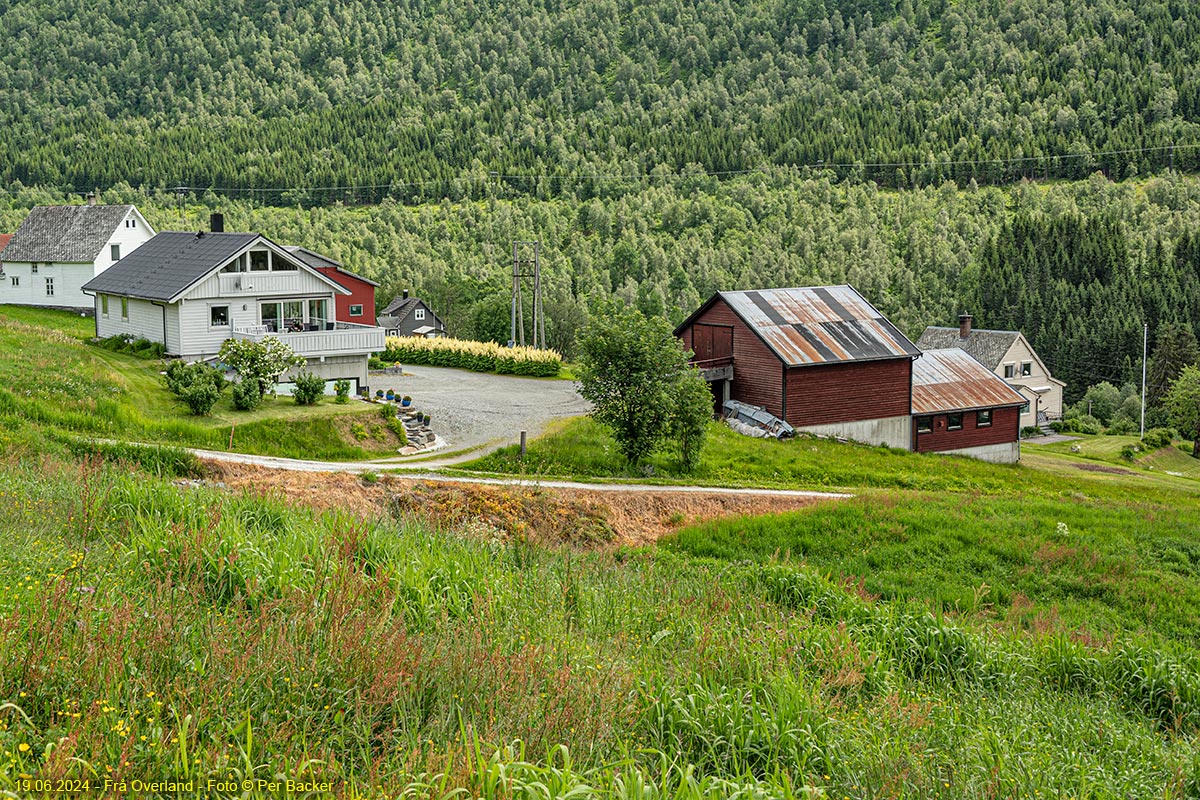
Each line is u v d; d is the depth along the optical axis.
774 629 13.28
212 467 24.70
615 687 9.79
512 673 9.23
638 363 35.69
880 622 15.77
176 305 41.53
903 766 9.54
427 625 10.87
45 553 11.21
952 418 50.84
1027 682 14.62
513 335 64.88
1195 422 74.94
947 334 87.44
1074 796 9.58
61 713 7.45
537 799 6.89
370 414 35.44
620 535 26.31
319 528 14.01
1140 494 44.41
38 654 7.93
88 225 62.38
